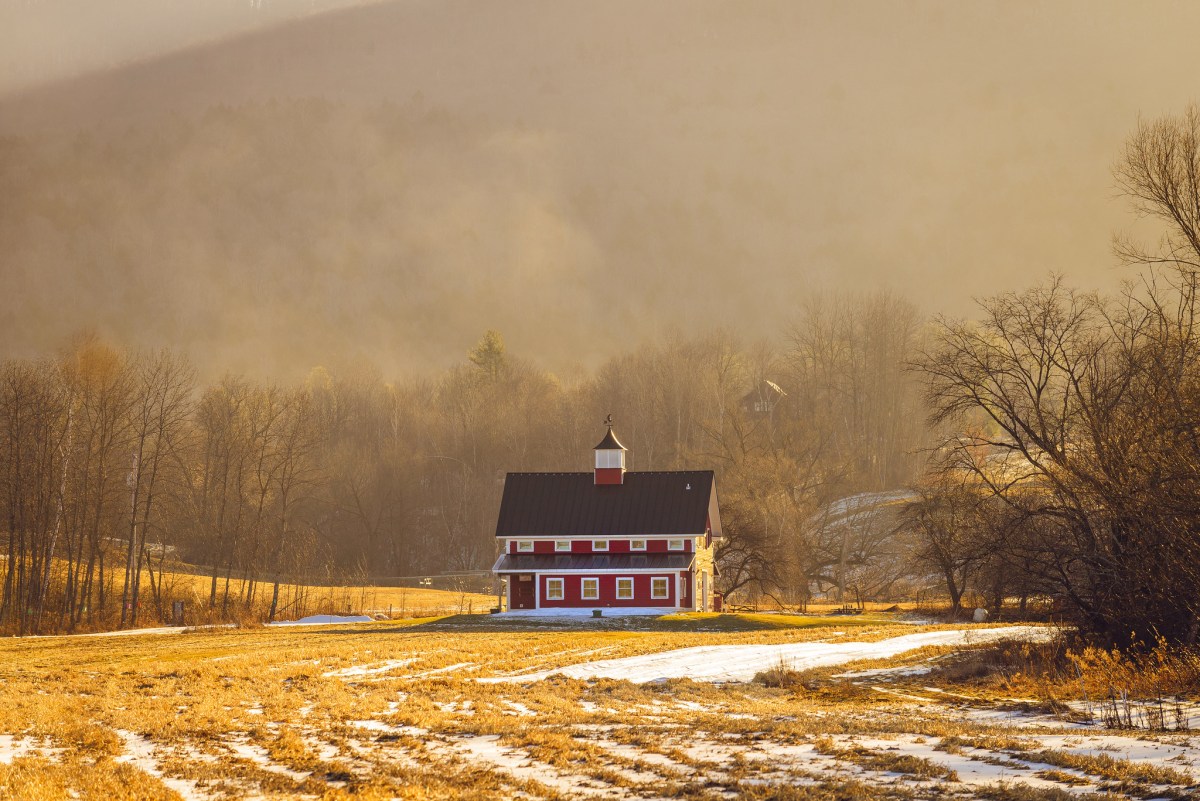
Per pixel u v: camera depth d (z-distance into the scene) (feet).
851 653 312.09
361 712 196.54
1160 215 254.88
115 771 144.36
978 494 298.56
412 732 175.32
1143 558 243.19
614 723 185.88
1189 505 225.15
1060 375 295.07
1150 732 162.40
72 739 168.86
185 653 324.39
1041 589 287.48
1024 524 283.18
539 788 129.70
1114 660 231.91
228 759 152.66
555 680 250.57
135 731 176.86
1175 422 230.68
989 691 233.14
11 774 139.33
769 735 164.76
